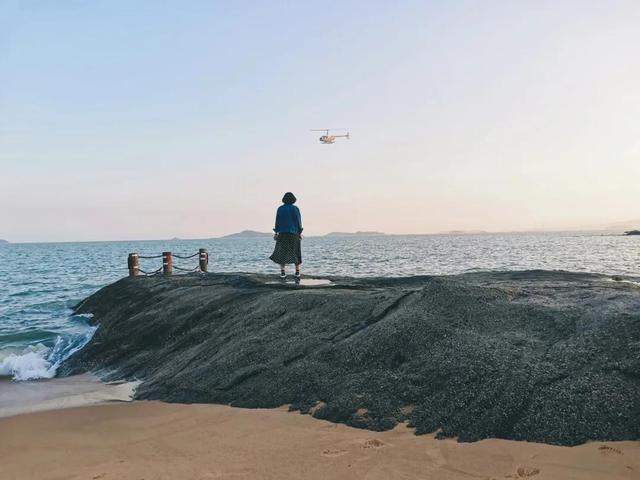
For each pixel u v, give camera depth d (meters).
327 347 6.66
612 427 4.34
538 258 47.06
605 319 5.55
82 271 44.81
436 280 7.20
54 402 7.52
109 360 10.15
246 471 4.15
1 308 20.12
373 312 7.30
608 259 43.69
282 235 12.14
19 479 4.46
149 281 16.11
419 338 6.11
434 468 3.96
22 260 73.62
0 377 9.95
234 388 6.58
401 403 5.23
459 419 4.80
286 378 6.30
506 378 5.07
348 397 5.51
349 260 49.34
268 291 10.35
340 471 4.00
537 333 5.77
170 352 9.19
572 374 4.93
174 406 6.57
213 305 10.30
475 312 6.38
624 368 4.83
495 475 3.77
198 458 4.55
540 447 4.25
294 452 4.47
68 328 15.05
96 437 5.53
